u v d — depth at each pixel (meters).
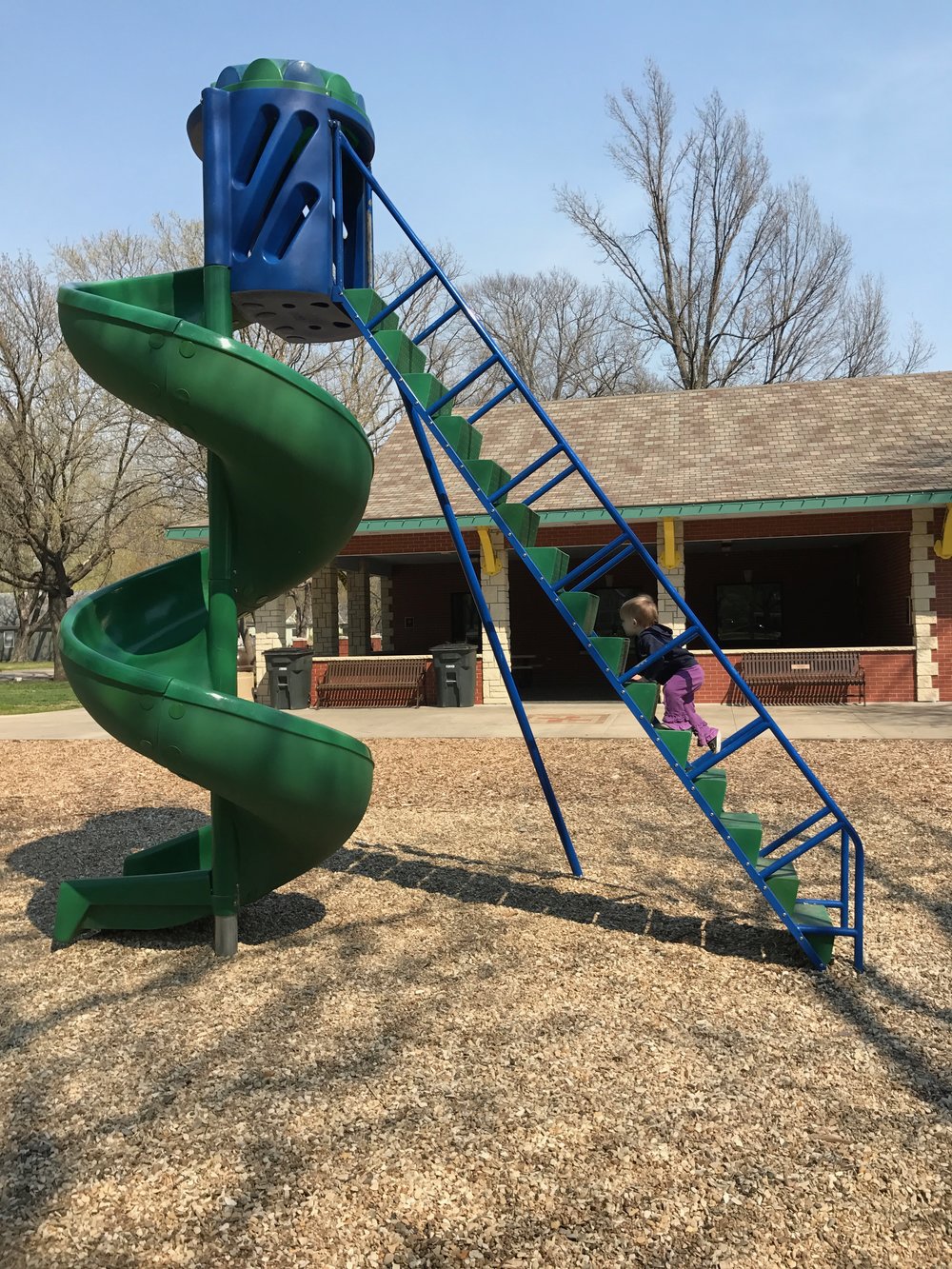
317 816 4.61
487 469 5.17
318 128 4.72
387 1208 2.79
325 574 18.20
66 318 4.36
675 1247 2.61
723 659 4.83
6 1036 4.00
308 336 5.66
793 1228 2.67
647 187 37.56
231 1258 2.60
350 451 4.58
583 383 47.53
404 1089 3.46
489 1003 4.22
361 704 16.53
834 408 18.12
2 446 26.41
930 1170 2.93
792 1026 3.97
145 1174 2.98
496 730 12.86
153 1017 4.15
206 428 4.28
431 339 35.34
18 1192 2.90
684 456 17.06
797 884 4.59
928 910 5.38
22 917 5.63
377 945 4.99
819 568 19.84
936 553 14.67
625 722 13.57
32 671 31.86
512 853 6.81
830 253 38.69
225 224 4.65
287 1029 3.99
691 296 38.12
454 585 21.12
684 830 7.33
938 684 14.71
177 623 5.16
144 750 4.46
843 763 9.69
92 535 29.97
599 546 16.55
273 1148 3.10
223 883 4.85
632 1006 4.19
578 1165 2.98
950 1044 3.79
